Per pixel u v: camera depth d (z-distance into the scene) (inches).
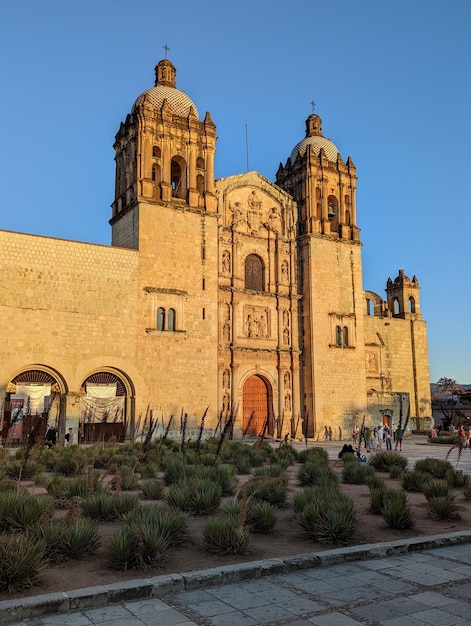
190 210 2018.9
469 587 402.6
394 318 2817.4
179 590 397.7
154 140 2030.0
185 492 685.3
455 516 637.3
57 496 728.3
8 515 539.5
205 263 2023.9
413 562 472.4
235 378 2121.1
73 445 1424.7
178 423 1861.5
